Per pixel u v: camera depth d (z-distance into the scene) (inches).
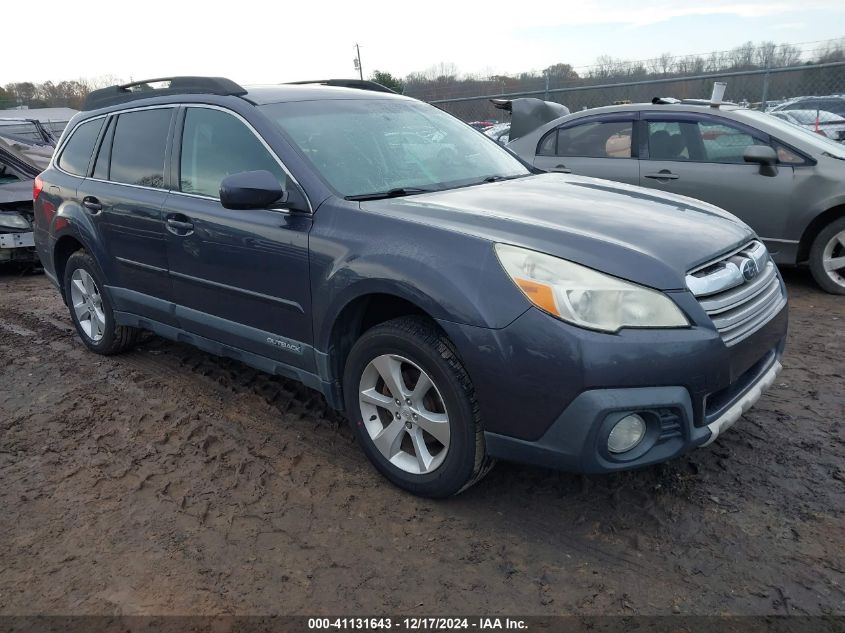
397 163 143.0
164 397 168.9
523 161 172.2
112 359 196.7
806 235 235.8
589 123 271.7
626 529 111.2
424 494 119.0
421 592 99.5
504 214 116.6
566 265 102.0
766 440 136.4
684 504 116.7
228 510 120.7
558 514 115.8
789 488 120.0
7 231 307.9
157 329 170.9
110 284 179.0
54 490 129.3
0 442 148.9
